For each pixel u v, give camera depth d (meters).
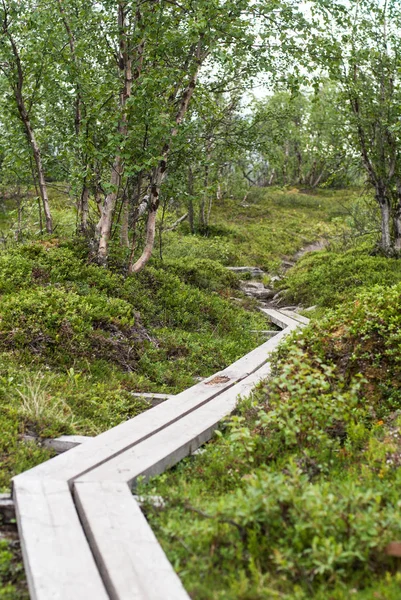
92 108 14.91
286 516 4.25
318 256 26.61
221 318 15.13
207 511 4.57
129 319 12.05
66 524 4.42
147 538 4.23
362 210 30.20
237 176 42.88
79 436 6.88
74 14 15.36
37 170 17.33
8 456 6.23
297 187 60.28
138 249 17.84
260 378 8.83
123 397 8.70
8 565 4.30
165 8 14.75
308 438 5.86
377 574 3.80
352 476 5.30
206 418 7.15
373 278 19.66
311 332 8.45
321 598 3.58
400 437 6.03
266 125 18.94
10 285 12.00
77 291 12.55
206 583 3.81
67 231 19.52
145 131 13.71
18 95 15.70
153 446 6.13
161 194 16.50
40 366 9.38
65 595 3.58
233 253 30.33
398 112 22.00
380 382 7.44
